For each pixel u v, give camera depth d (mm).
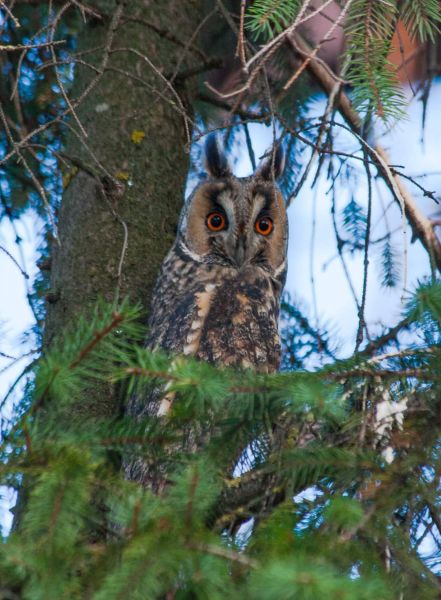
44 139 10977
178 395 6504
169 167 10156
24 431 5391
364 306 7438
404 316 6898
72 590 4949
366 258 7578
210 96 10828
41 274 10945
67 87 11070
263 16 6895
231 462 6543
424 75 9398
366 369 6391
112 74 10195
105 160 9938
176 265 10344
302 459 6133
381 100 7020
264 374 6230
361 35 7203
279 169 11008
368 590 4523
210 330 9648
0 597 5164
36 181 7410
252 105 11836
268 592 4449
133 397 8766
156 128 10148
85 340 5676
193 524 5062
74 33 11328
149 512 5125
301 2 7191
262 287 10414
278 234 10906
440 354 6422
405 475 6062
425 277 6500
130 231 9758
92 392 8727
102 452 6008
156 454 6062
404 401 6578
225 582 4910
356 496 6090
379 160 7598
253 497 6531
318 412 5969
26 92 11016
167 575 4941
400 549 5758
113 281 9492
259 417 6262
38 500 5098
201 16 10844
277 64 10711
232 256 10453
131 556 4871
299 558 4781
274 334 9922
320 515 5945
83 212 9703
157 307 9969
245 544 5578
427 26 7426
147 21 10367
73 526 5109
